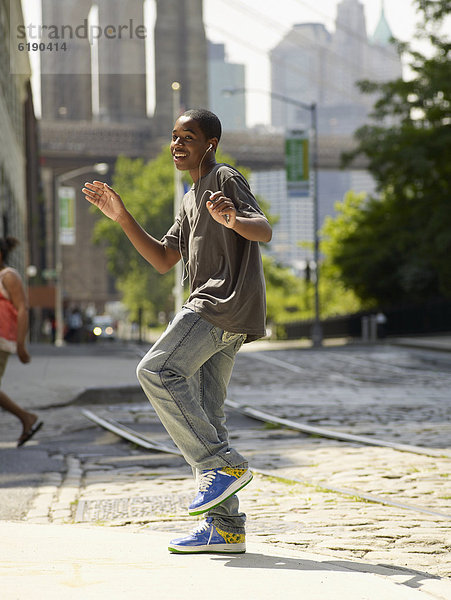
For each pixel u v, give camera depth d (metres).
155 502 5.78
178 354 3.59
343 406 11.69
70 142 169.25
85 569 3.53
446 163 37.66
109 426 9.48
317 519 5.14
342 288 45.25
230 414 11.00
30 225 53.75
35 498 5.94
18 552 3.86
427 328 36.56
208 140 3.73
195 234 3.72
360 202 55.19
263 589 3.24
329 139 143.25
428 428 9.38
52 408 11.37
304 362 21.00
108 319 62.72
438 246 36.00
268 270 78.69
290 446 8.22
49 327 54.41
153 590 3.20
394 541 4.59
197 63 196.00
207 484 3.65
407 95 37.16
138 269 94.12
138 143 174.75
